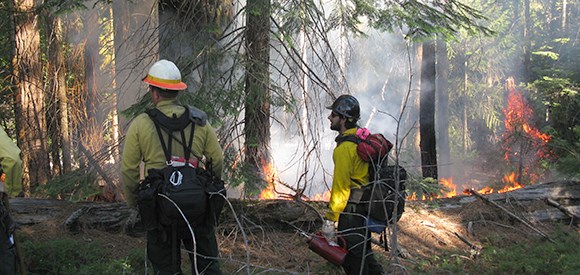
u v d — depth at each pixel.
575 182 7.45
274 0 6.65
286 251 5.95
